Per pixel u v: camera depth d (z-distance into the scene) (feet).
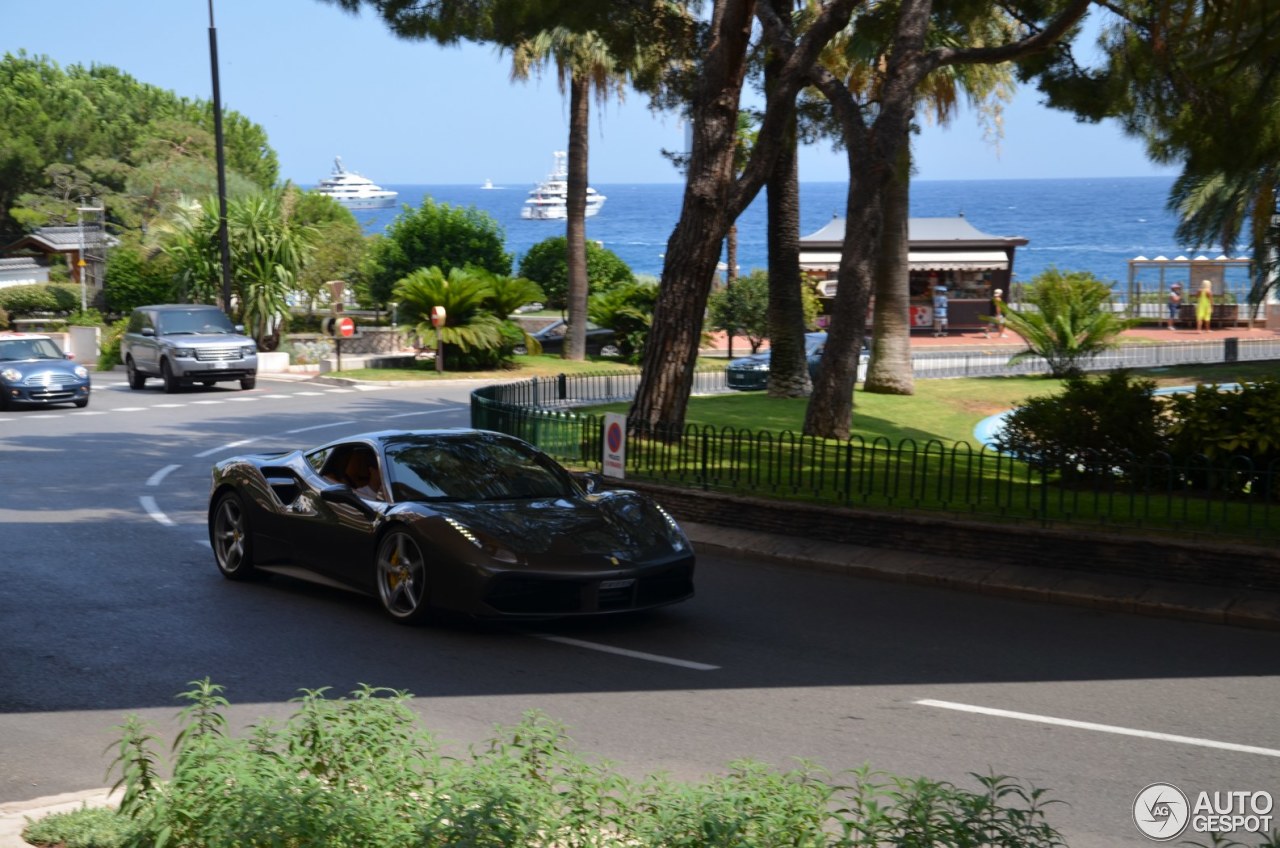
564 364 126.82
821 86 56.49
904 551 38.55
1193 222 70.23
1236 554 32.99
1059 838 14.46
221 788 14.16
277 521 34.09
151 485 54.95
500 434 34.83
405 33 57.88
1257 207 50.85
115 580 36.04
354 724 16.55
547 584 28.27
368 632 29.84
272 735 16.31
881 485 46.01
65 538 42.75
